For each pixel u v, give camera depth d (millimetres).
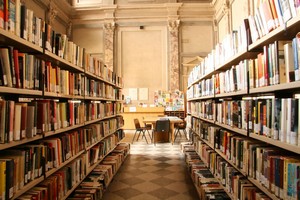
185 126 8016
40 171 1879
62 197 2225
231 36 2326
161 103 10289
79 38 10625
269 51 1576
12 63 1562
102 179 3205
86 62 3131
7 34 1452
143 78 10492
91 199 2582
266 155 1587
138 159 5367
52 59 2244
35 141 2068
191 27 10469
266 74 1625
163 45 10500
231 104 2383
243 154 2051
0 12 1400
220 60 2795
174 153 5988
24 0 7414
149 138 8312
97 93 3705
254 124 1842
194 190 3498
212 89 3258
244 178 2105
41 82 1969
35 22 1847
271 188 1510
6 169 1436
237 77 2221
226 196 2545
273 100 1520
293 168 1257
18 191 1567
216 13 10109
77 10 10359
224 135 2650
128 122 9836
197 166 3791
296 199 1229
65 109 2402
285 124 1368
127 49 10555
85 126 3338
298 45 1246
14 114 1562
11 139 1515
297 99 1246
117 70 10516
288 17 1298
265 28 1609
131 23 10547
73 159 2652
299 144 1216
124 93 10484
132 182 3854
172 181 3898
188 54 10383
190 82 5570
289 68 1360
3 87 1447
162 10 10391
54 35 2207
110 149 4453
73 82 2711
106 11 10391
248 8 6668
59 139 2203
